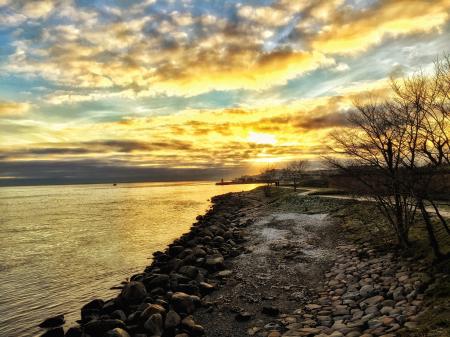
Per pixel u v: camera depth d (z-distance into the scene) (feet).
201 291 54.03
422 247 52.16
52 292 63.72
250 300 49.06
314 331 35.73
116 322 41.50
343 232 83.82
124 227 153.28
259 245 85.56
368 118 57.77
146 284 57.72
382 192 57.52
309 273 59.31
